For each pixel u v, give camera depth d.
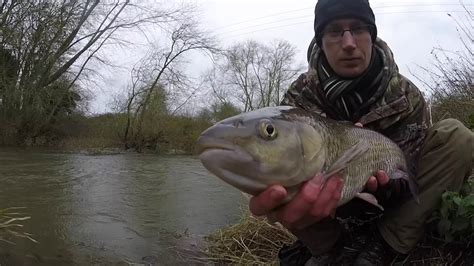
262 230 1.66
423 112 1.18
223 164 0.70
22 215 2.19
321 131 0.80
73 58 8.49
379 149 0.97
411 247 1.11
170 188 3.27
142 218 2.22
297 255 1.23
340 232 1.13
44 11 8.06
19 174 3.87
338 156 0.82
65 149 7.74
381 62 1.15
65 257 1.55
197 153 0.72
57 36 8.15
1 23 7.91
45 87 8.23
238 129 0.70
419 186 1.11
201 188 3.28
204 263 1.54
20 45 8.02
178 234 1.89
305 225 0.82
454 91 2.46
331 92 1.15
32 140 8.13
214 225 2.07
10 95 7.97
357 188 0.89
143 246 1.72
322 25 1.13
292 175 0.73
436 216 1.12
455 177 1.10
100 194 2.93
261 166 0.71
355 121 1.17
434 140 1.12
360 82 1.12
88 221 2.12
